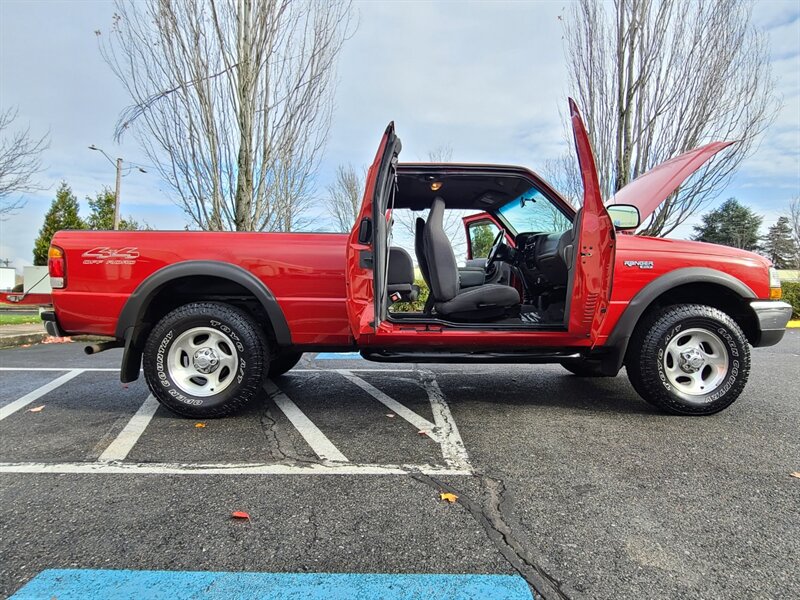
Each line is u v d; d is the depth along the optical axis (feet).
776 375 15.56
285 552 5.62
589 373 15.10
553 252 11.67
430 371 16.33
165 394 10.35
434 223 11.12
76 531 6.07
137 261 10.34
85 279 10.41
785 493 7.14
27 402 12.10
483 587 4.99
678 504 6.80
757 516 6.47
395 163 10.40
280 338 10.53
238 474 7.79
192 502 6.84
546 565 5.38
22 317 36.96
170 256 10.39
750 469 7.98
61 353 21.09
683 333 10.64
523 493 7.12
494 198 13.43
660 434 9.68
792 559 5.50
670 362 10.84
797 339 25.94
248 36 23.25
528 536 5.97
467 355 10.68
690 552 5.64
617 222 10.64
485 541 5.85
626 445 9.07
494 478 7.64
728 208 140.36
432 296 11.63
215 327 10.37
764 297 10.80
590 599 4.82
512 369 16.70
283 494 7.09
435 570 5.29
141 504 6.79
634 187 12.51
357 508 6.66
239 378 10.38
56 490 7.21
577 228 9.87
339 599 4.80
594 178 9.69
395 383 14.37
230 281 11.12
